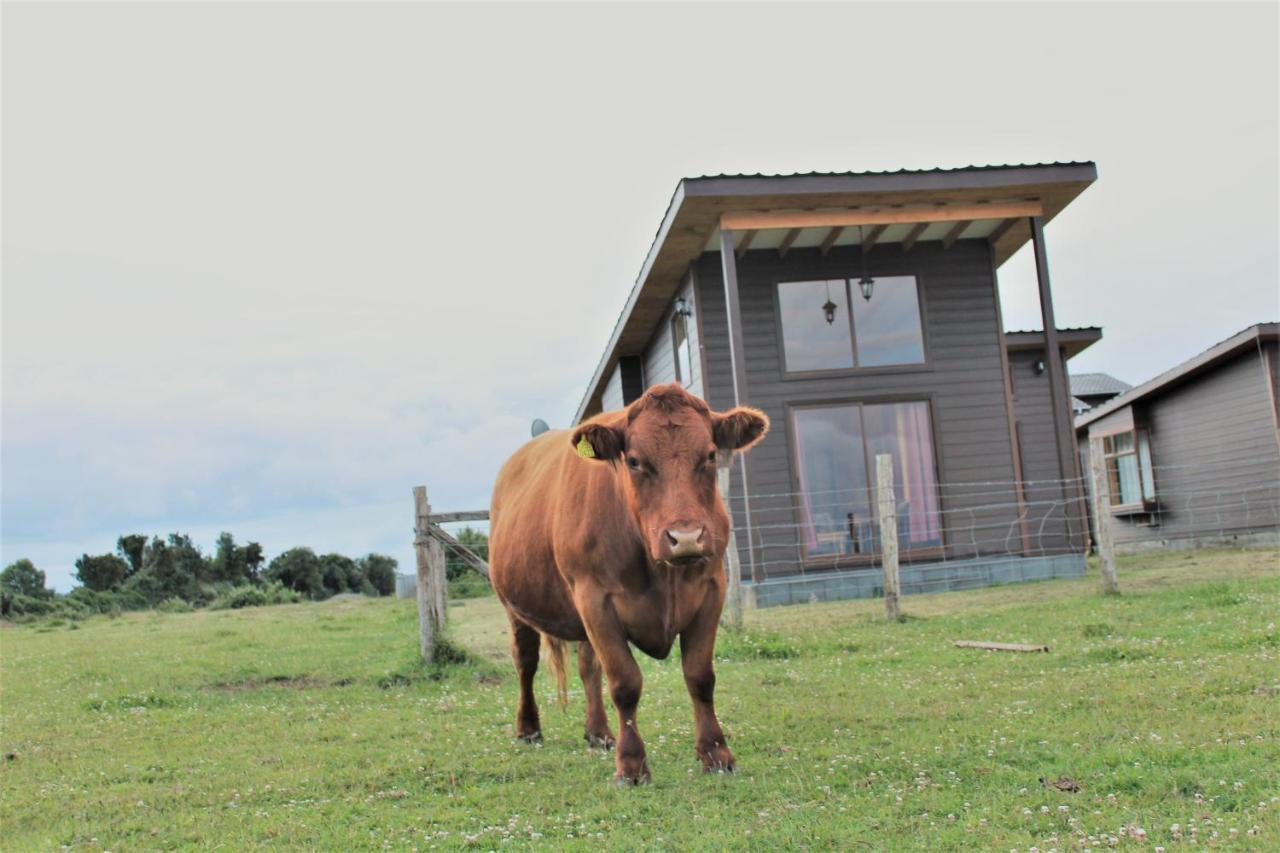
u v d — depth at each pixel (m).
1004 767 5.18
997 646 9.39
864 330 19.41
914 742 5.99
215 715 8.95
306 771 6.55
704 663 5.79
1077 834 4.08
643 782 5.57
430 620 11.20
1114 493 27.00
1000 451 19.31
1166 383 23.72
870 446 19.11
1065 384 23.44
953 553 18.83
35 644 18.12
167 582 39.75
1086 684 7.23
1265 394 21.28
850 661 9.54
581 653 7.08
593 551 5.73
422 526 11.28
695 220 17.52
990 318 19.59
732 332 17.14
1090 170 17.25
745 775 5.60
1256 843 3.74
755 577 17.83
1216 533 22.81
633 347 26.20
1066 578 17.17
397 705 9.16
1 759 7.52
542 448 7.64
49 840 5.21
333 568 46.91
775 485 18.69
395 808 5.54
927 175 16.97
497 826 5.04
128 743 7.88
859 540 18.75
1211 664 7.44
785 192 16.59
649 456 5.29
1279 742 5.12
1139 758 5.06
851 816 4.60
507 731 7.67
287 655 13.35
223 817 5.59
